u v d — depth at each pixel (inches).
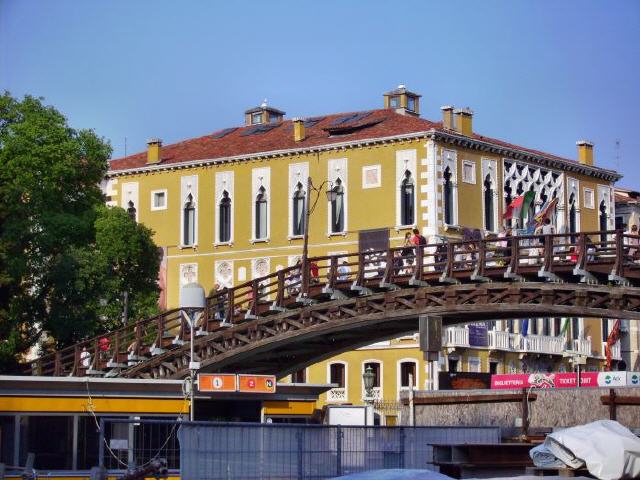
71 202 2223.2
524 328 2738.7
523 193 2741.1
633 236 1501.0
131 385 1390.3
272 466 959.6
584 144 2999.5
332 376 2642.7
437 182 2534.5
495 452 960.9
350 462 1013.2
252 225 2758.4
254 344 1843.0
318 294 1812.3
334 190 2647.6
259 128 2906.0
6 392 1321.4
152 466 972.6
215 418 1501.0
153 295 2284.7
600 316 1544.0
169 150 2950.3
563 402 1400.1
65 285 2106.3
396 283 1747.0
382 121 2645.2
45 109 2196.1
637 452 856.9
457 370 2564.0
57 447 1338.6
